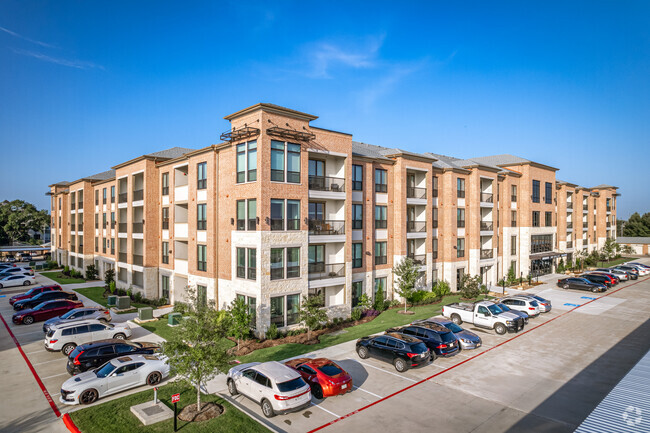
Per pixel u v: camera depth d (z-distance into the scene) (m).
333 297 28.75
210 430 12.82
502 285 42.97
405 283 31.06
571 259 59.44
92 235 50.94
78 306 30.08
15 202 93.25
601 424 9.72
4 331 25.89
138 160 36.41
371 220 31.77
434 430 13.23
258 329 23.39
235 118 25.53
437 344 20.23
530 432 13.09
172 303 33.53
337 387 15.37
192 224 30.27
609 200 75.94
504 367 19.17
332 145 27.41
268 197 23.61
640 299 36.53
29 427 13.40
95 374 15.86
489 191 44.22
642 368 12.97
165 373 17.31
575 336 24.45
